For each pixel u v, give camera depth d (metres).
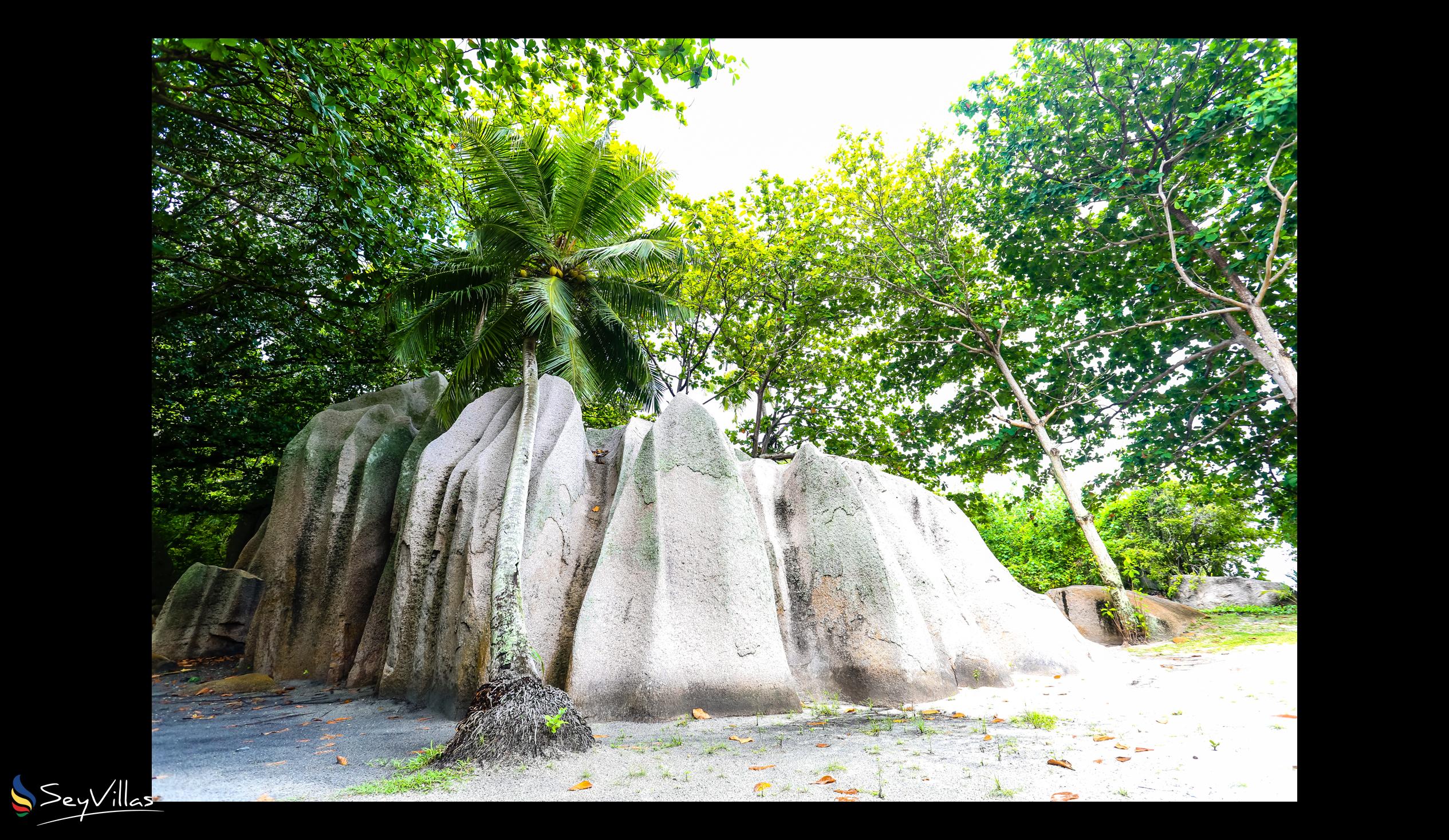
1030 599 13.95
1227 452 19.44
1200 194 15.80
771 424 25.52
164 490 19.70
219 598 14.08
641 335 17.47
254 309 16.89
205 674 12.69
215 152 13.75
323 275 16.11
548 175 12.71
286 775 6.43
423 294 12.87
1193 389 19.73
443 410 14.20
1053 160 19.34
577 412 13.72
